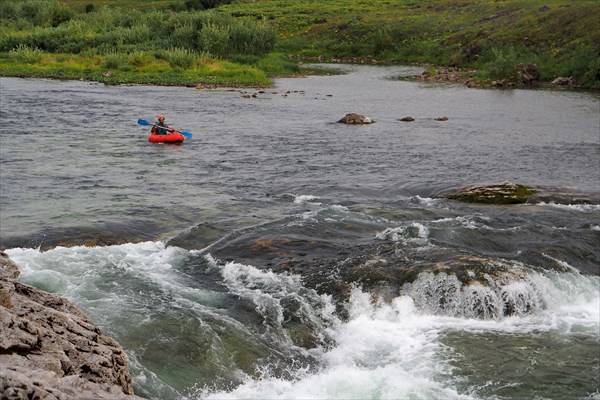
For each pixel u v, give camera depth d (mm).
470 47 72562
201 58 62281
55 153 26047
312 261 14633
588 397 10188
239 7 117000
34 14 91938
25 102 39969
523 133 33438
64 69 58438
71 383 6820
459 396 9977
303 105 43281
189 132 31859
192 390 9773
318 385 10086
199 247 15773
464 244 15773
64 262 14133
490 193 20328
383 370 10602
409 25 91312
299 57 87250
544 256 15305
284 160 26172
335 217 17906
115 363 8414
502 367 10969
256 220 17750
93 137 29812
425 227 16734
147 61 60625
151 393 9469
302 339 11727
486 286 13156
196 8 118312
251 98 46312
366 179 23203
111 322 11328
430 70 66000
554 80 57969
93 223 17062
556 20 70562
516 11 84500
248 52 69688
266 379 10359
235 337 11406
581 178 23828
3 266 10461
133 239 16266
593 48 60219
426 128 34844
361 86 56031
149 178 22641
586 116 39250
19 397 5930
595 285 14305
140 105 40750
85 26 78312
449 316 12898
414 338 11953
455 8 97250
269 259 14844
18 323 7625
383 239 15930
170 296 12758
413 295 13125
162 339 11000
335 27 96812
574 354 11508
